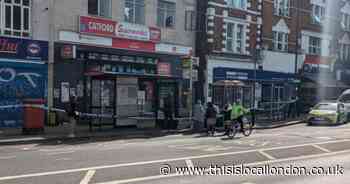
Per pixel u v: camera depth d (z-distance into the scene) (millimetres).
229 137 20547
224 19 32594
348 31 46938
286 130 25438
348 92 36594
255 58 33656
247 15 34500
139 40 27078
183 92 28688
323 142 18500
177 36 29844
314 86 41375
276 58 37250
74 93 23938
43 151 15141
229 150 15547
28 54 22359
